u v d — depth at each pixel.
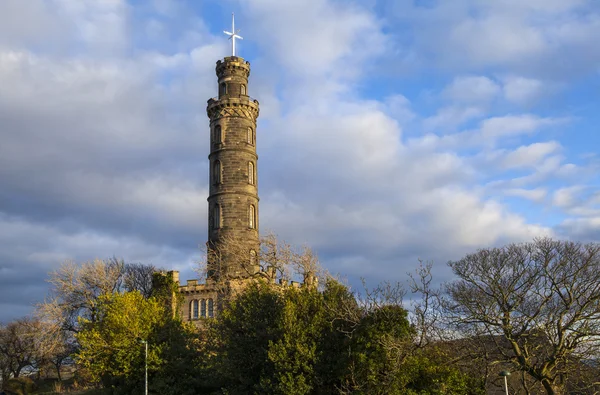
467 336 43.16
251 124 78.94
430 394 38.12
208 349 52.81
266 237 55.50
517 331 43.00
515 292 43.72
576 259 42.50
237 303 47.09
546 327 40.81
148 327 52.03
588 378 41.56
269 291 46.75
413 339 40.16
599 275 41.12
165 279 72.50
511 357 42.09
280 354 39.91
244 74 80.56
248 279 59.34
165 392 48.50
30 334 75.19
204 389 49.72
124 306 53.06
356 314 40.88
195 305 72.19
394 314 39.47
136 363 50.53
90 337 52.69
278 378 39.53
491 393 48.72
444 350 42.47
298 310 42.66
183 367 50.00
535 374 40.31
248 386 42.91
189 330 54.91
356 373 38.50
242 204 75.19
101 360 51.84
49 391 70.25
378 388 37.09
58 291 69.75
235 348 43.53
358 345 39.34
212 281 71.62
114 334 51.75
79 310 71.50
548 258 43.22
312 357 39.97
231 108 77.88
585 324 40.12
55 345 69.88
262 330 43.38
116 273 74.88
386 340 37.50
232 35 81.69
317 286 47.88
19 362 82.56
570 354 40.75
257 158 79.69
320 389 40.50
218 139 77.81
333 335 41.28
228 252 65.62
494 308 42.44
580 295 40.69
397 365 36.78
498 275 43.19
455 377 39.62
